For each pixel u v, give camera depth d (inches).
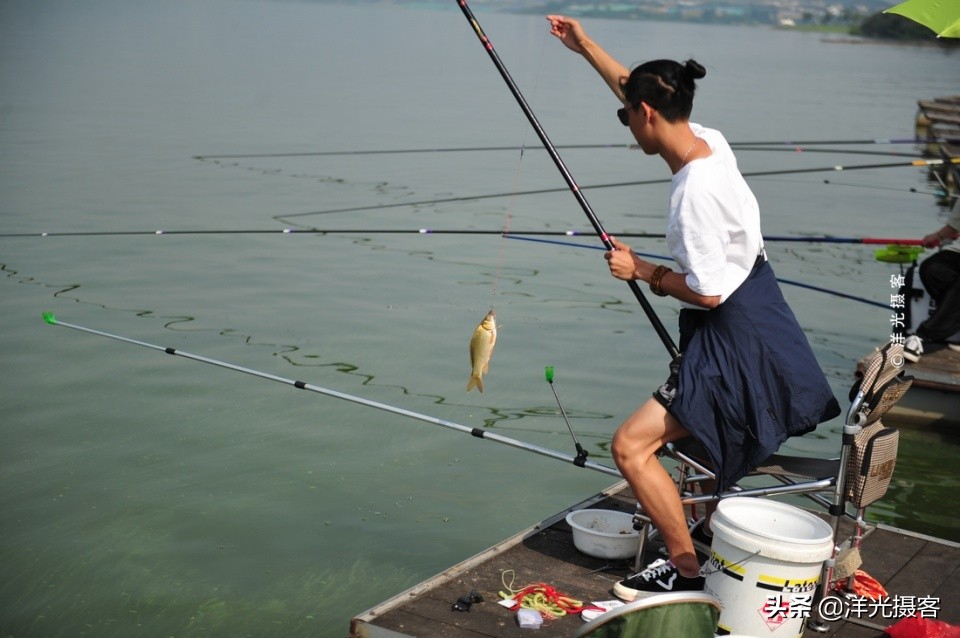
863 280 399.9
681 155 137.0
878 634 142.7
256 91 967.6
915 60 2310.5
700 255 133.7
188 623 170.6
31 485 214.5
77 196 487.2
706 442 136.4
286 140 689.0
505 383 281.0
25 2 2463.1
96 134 674.8
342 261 397.4
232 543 196.4
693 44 2760.8
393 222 465.4
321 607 176.2
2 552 189.9
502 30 2755.9
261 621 171.8
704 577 143.7
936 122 801.6
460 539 200.5
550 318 336.8
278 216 466.6
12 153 593.9
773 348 136.5
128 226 433.4
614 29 4033.0
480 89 1074.7
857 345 322.3
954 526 216.5
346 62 1364.4
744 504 146.2
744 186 139.0
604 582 152.9
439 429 250.4
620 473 147.7
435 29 2659.9
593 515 169.9
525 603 143.5
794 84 1385.3
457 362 293.7
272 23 2479.1
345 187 544.4
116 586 180.9
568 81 1223.5
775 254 440.8
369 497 216.1
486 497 218.5
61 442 234.5
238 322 320.8
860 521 148.7
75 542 194.1
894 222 515.2
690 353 138.5
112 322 315.9
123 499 210.2
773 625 135.8
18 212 451.8
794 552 133.5
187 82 1011.9
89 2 2869.1
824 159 748.6
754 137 794.2
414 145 685.9
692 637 118.8
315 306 339.6
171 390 265.7
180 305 335.3
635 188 574.9
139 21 2101.4
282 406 259.0
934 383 267.3
